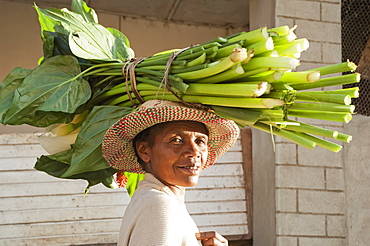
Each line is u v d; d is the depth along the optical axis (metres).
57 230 4.50
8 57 5.88
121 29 6.24
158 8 6.20
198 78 1.74
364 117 4.55
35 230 4.48
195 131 1.86
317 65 4.50
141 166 2.10
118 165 2.10
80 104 2.01
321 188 4.33
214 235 1.81
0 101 2.03
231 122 1.98
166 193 1.80
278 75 1.66
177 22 6.45
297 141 1.84
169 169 1.82
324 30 4.55
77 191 4.58
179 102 1.84
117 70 2.03
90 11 2.45
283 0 4.49
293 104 1.78
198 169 1.85
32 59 5.96
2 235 4.44
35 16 6.04
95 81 2.11
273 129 1.86
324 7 4.58
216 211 4.73
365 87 4.86
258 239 4.58
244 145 4.89
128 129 1.89
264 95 1.74
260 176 4.59
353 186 4.44
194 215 4.68
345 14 4.93
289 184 4.25
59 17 2.25
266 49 1.64
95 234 4.54
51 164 2.23
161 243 1.57
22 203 4.51
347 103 1.72
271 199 4.33
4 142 4.60
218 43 1.75
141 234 1.60
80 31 2.23
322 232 4.28
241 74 1.70
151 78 1.90
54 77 2.05
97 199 4.60
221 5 6.12
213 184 4.77
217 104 1.74
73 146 2.01
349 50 4.90
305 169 4.32
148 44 6.32
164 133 1.84
